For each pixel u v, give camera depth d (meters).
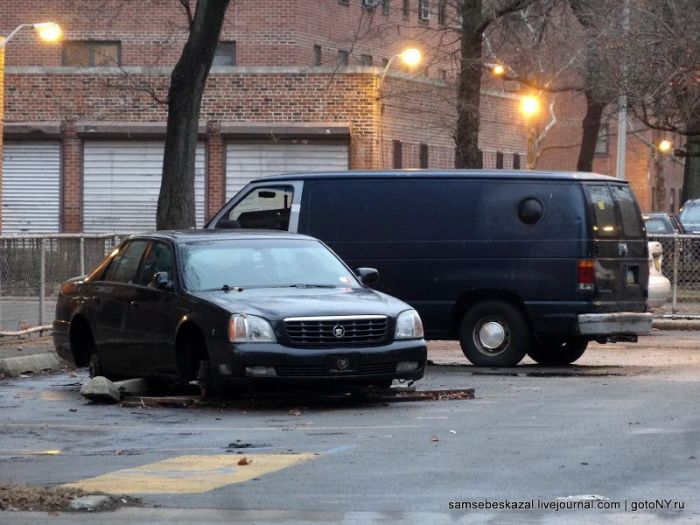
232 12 101.25
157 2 90.06
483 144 97.94
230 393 30.14
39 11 103.44
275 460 22.31
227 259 31.05
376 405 29.89
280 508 18.36
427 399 30.61
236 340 28.25
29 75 82.69
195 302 29.44
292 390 29.66
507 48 89.31
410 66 90.62
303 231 38.62
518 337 37.59
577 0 70.44
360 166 80.06
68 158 82.62
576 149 162.88
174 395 31.97
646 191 160.12
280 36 101.00
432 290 38.00
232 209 39.84
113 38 102.94
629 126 142.25
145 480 20.55
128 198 82.44
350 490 19.59
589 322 37.09
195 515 17.95
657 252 52.34
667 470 21.02
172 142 50.44
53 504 18.42
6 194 83.50
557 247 37.22
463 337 38.09
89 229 82.81
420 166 86.06
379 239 38.25
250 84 80.88
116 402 30.95
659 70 63.59
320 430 25.98
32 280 44.09
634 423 26.27
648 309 39.72
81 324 34.09
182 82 50.22
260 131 80.31
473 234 37.75
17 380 36.59
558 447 23.31
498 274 37.56
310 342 28.42
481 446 23.53
